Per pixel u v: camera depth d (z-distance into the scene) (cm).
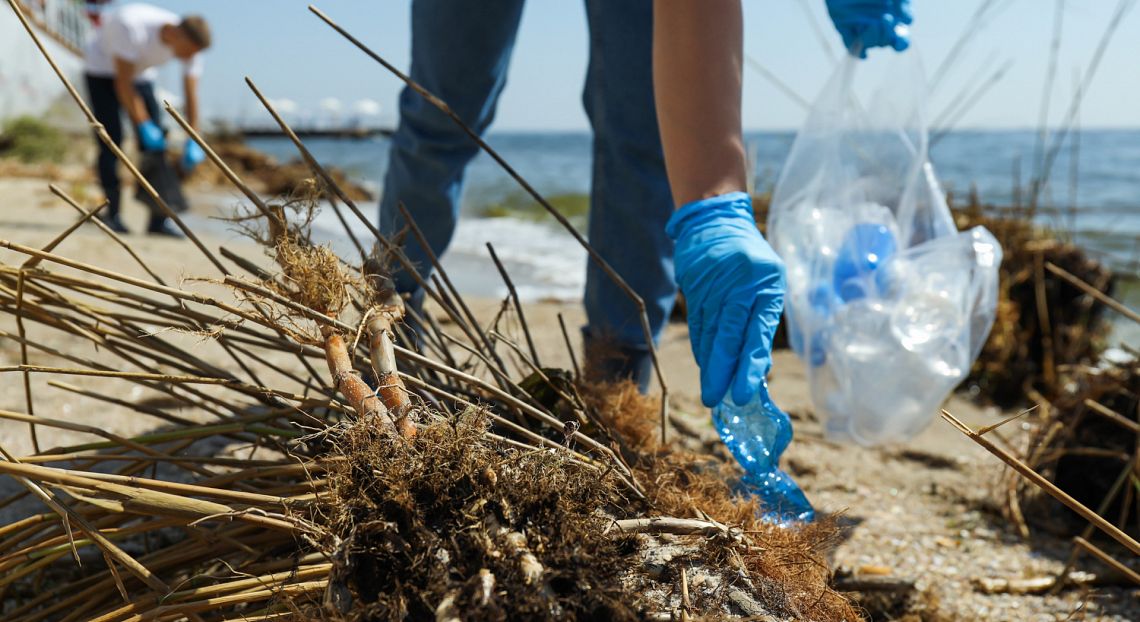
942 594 174
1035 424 248
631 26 196
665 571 103
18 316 142
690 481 134
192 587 121
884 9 212
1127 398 222
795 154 231
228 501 125
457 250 658
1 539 136
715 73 142
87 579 130
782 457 244
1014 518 212
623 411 155
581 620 91
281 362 271
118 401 143
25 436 213
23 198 761
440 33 203
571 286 500
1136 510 210
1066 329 346
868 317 214
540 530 94
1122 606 172
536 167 2606
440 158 218
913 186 226
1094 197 1380
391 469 96
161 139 619
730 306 131
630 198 204
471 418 107
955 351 213
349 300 133
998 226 383
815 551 126
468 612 86
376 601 92
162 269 397
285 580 112
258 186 1270
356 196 1112
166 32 601
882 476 237
